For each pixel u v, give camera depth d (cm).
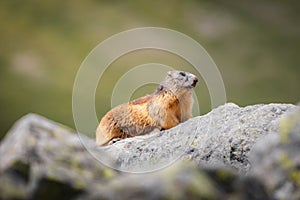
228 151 2873
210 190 1881
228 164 2836
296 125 2027
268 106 3030
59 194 2005
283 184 1888
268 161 1964
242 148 2850
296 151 1955
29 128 2270
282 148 1984
